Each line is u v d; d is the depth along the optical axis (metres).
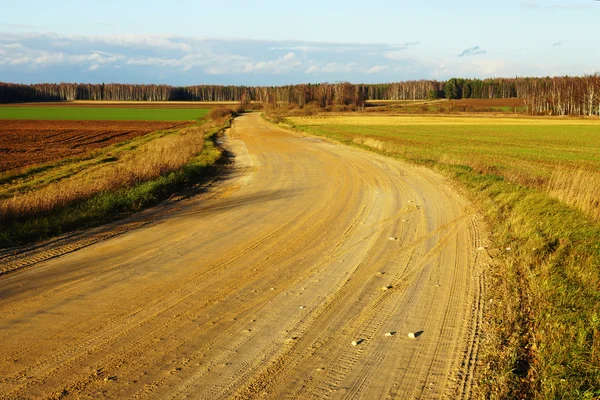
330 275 7.92
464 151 38.19
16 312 6.38
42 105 179.75
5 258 8.82
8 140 48.88
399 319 6.19
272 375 4.84
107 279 7.72
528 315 6.15
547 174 23.36
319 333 5.79
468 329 5.86
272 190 17.20
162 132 59.41
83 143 45.78
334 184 18.22
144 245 9.83
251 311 6.45
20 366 4.96
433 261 8.64
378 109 145.00
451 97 192.38
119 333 5.75
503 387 4.57
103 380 4.69
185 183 18.52
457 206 13.74
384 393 4.52
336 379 4.77
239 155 31.08
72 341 5.54
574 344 5.14
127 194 14.46
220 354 5.26
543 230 10.09
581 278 7.24
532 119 102.25
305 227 11.34
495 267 8.21
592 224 10.72
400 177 19.95
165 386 4.61
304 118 104.00
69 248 9.56
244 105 168.50
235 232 10.94
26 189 20.19
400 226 11.33
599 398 4.30
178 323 6.06
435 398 4.44
